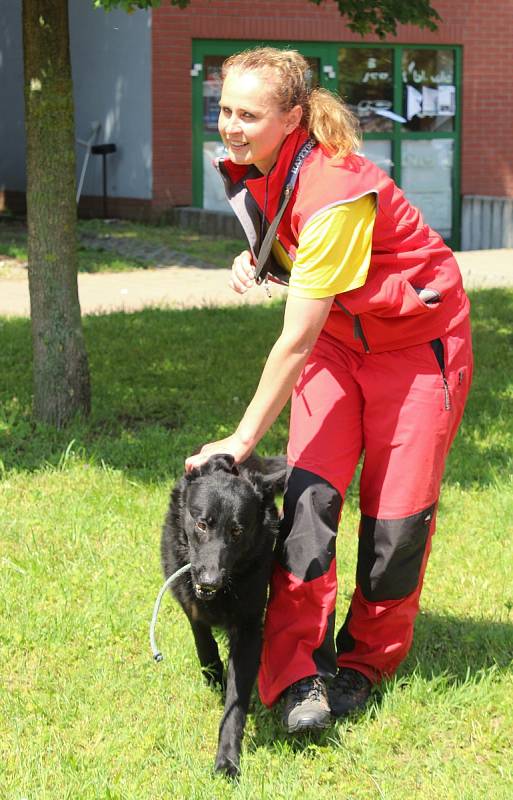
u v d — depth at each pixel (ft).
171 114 75.10
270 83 13.29
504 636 17.71
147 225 75.46
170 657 16.96
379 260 14.11
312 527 14.52
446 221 83.51
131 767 13.98
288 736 15.07
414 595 15.69
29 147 27.99
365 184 13.52
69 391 29.25
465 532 22.43
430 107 81.25
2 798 13.16
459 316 14.88
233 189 14.65
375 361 14.71
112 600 18.54
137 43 74.90
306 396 14.89
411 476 14.71
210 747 14.76
